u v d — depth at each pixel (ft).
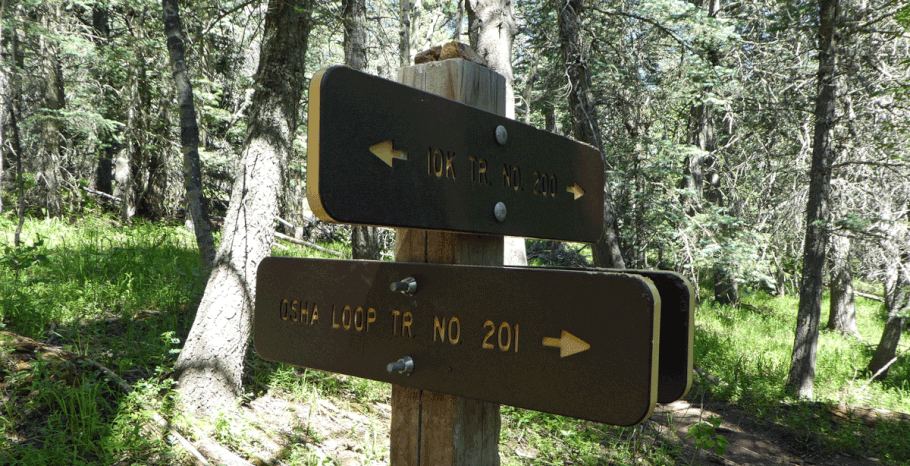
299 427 14.25
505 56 17.81
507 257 17.01
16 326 16.25
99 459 11.30
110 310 19.56
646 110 41.73
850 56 34.76
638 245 41.04
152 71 44.83
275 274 5.03
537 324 3.59
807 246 32.17
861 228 32.09
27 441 11.30
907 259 35.19
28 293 18.67
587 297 3.39
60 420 11.70
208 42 27.37
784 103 39.88
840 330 52.75
